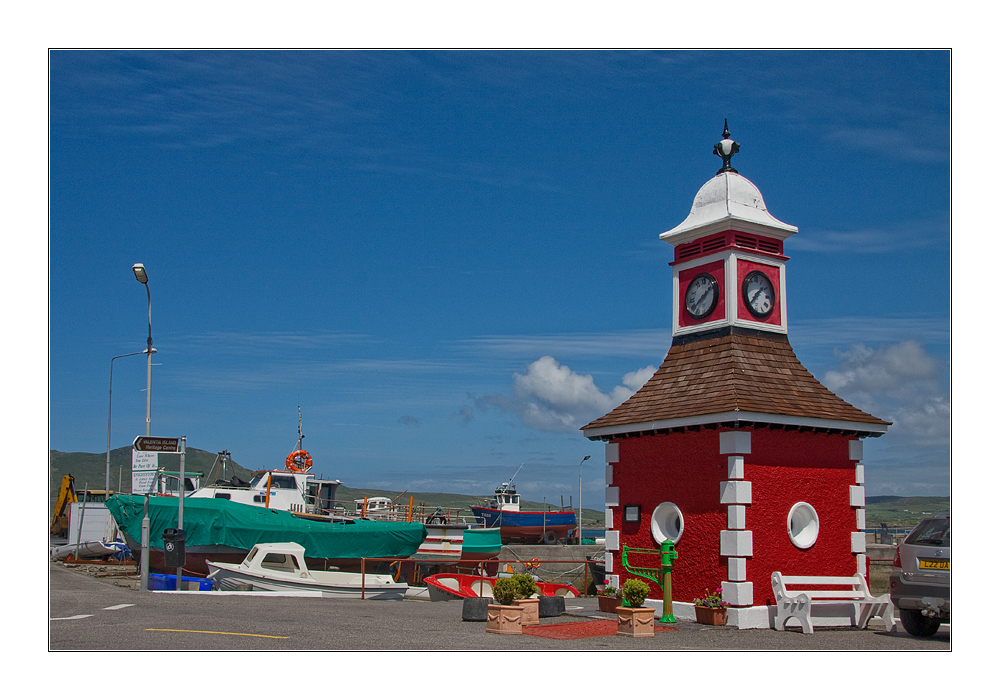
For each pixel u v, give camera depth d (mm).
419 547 34688
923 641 13969
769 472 16141
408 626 14859
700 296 18500
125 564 35031
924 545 13922
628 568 17609
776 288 18484
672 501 17047
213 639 12391
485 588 24859
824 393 17625
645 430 17578
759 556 15727
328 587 25031
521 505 68438
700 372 17719
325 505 36594
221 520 29484
